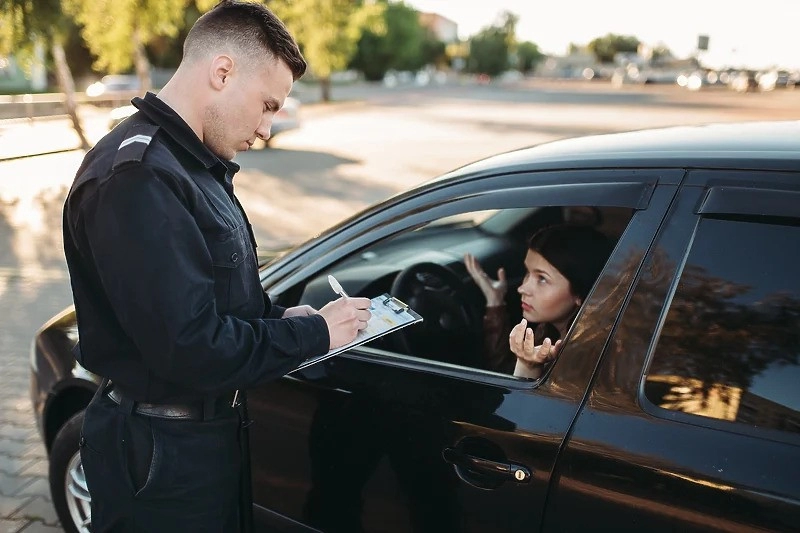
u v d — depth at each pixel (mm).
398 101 33781
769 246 1311
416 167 11828
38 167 12766
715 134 1642
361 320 1532
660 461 1302
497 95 41938
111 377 1432
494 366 2016
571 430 1411
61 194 10125
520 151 1862
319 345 1446
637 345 1391
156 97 1378
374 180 10648
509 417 1496
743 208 1334
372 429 1698
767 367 1283
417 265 2229
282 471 1895
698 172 1417
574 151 1678
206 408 1475
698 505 1253
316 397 1791
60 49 14969
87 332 1417
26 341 4598
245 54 1350
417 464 1625
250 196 9492
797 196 1292
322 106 28234
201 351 1261
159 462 1443
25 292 5609
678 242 1389
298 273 1981
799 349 1266
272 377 1389
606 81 92875
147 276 1232
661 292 1387
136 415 1460
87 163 1329
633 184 1479
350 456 1747
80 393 2438
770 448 1228
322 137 17047
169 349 1251
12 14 12547
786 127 1694
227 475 1528
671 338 1365
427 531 1636
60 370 2393
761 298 1308
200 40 1360
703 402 1314
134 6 17109
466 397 1581
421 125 19906
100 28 17406
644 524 1309
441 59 98188
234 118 1392
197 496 1479
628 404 1373
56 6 13078
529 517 1456
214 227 1366
